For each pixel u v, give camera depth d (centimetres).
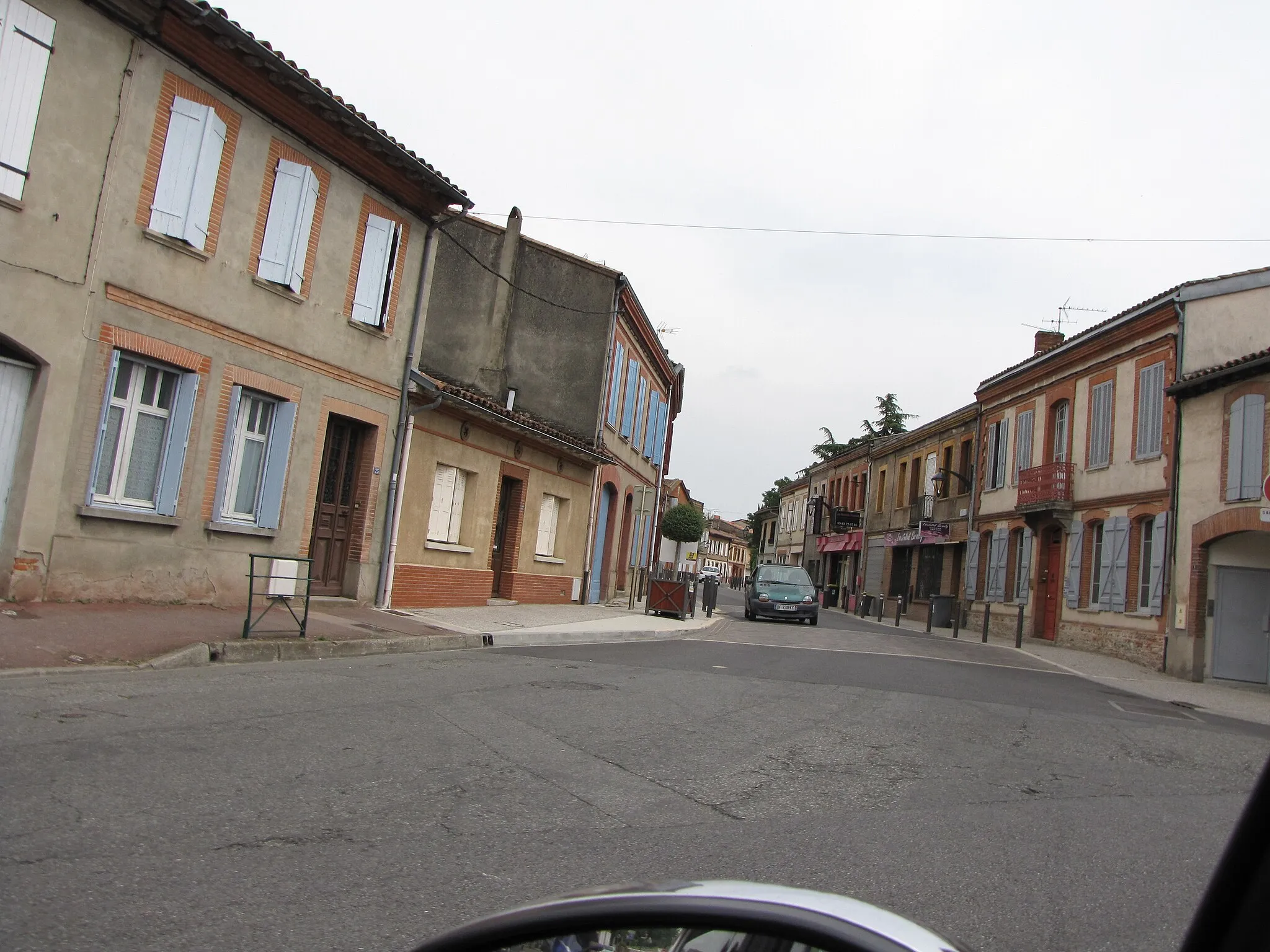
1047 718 1049
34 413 998
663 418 3497
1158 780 752
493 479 1842
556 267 2322
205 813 472
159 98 1091
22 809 451
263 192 1245
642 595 3269
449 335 2216
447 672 996
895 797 626
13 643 827
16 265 964
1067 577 2472
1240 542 1888
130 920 348
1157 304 2123
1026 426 2811
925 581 3669
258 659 977
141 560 1119
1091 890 465
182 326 1145
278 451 1308
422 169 1454
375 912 373
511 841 474
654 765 659
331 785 539
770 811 571
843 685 1188
